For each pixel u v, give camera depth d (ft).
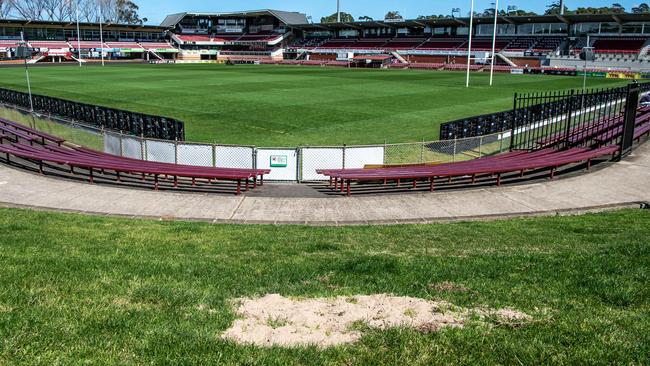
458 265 28.25
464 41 348.59
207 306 20.72
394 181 59.47
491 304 21.18
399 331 17.97
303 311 20.16
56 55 364.17
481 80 224.94
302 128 94.99
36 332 17.20
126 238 35.14
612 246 31.83
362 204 49.16
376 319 19.42
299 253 32.24
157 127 76.28
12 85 180.04
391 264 28.14
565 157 59.57
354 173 54.03
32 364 15.24
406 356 16.42
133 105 127.75
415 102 137.69
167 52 426.92
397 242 35.60
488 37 346.74
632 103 63.16
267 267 28.07
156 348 16.53
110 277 24.27
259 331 18.20
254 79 216.13
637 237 34.86
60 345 16.51
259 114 112.06
